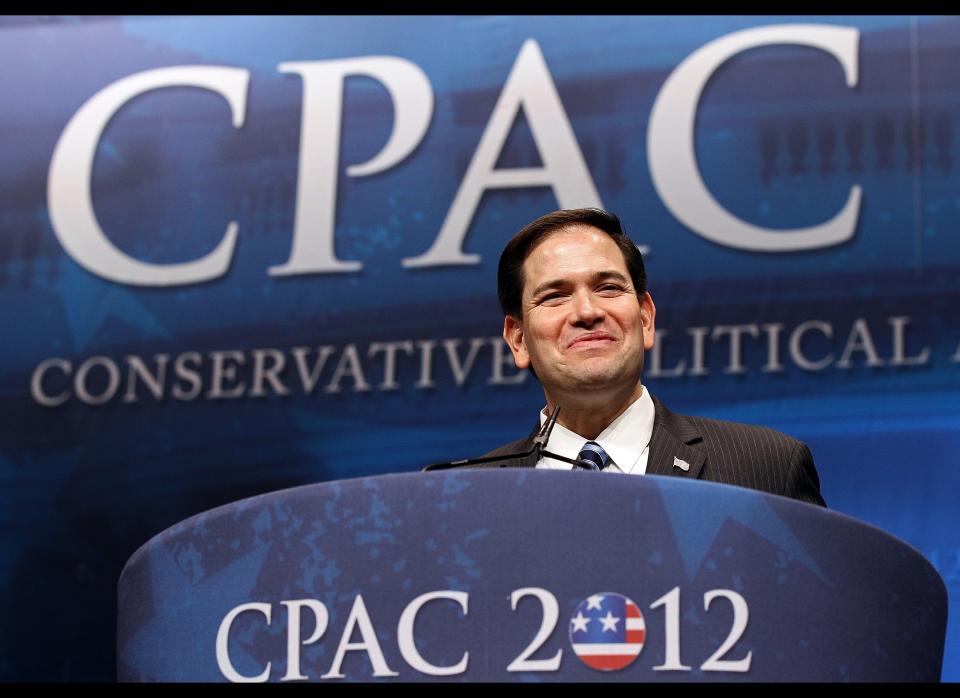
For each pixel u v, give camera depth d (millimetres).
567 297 3158
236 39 7062
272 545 2041
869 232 6137
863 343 6012
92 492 6562
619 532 1938
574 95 6621
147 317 6742
